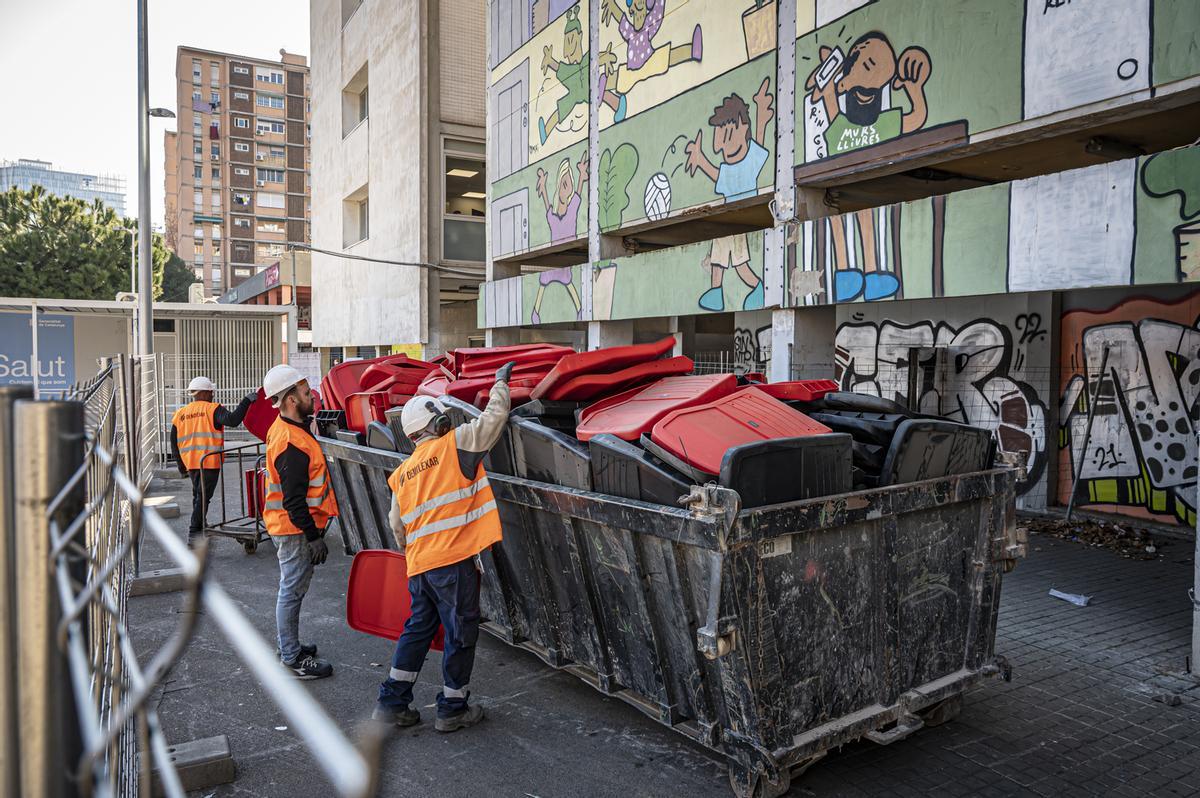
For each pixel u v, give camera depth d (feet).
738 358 46.52
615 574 13.39
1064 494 32.22
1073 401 31.68
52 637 3.84
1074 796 12.21
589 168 44.75
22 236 135.95
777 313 32.09
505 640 17.46
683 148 36.63
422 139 69.05
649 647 13.15
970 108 23.67
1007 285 23.04
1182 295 27.89
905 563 13.03
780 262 31.24
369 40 79.87
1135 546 27.27
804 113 29.71
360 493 23.85
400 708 14.52
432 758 13.53
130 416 22.81
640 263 40.52
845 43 27.73
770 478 11.41
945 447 13.48
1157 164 19.27
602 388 16.55
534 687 16.38
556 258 59.67
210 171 381.60
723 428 13.09
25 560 3.81
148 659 17.80
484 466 16.79
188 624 2.97
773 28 30.96
